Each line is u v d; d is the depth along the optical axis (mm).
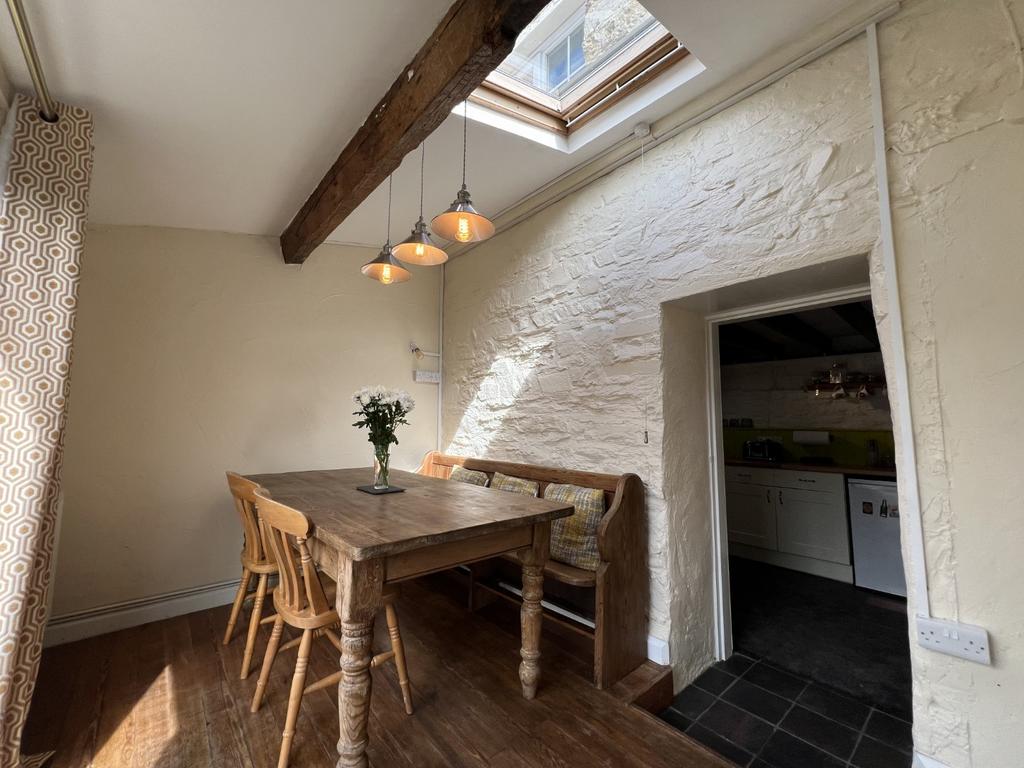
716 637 2256
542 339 2758
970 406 1255
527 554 1738
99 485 2334
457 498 1932
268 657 1644
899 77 1420
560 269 2652
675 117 2035
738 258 1816
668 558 2021
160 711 1644
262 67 1562
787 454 4367
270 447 2881
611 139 2230
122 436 2412
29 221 1445
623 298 2270
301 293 3064
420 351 3590
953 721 1254
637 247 2219
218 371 2727
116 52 1418
